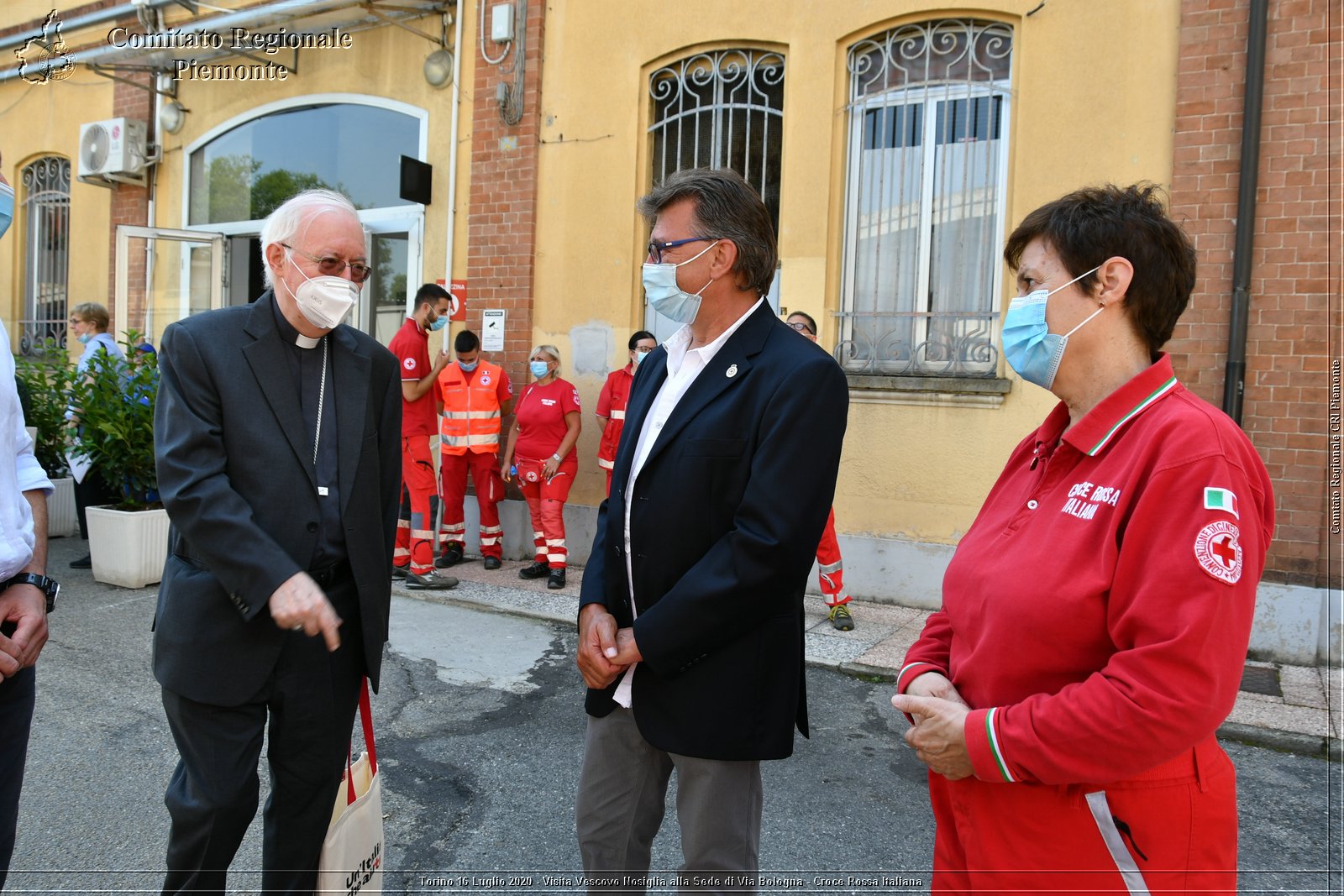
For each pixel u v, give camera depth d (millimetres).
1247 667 4969
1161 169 5375
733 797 1989
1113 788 1417
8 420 2059
